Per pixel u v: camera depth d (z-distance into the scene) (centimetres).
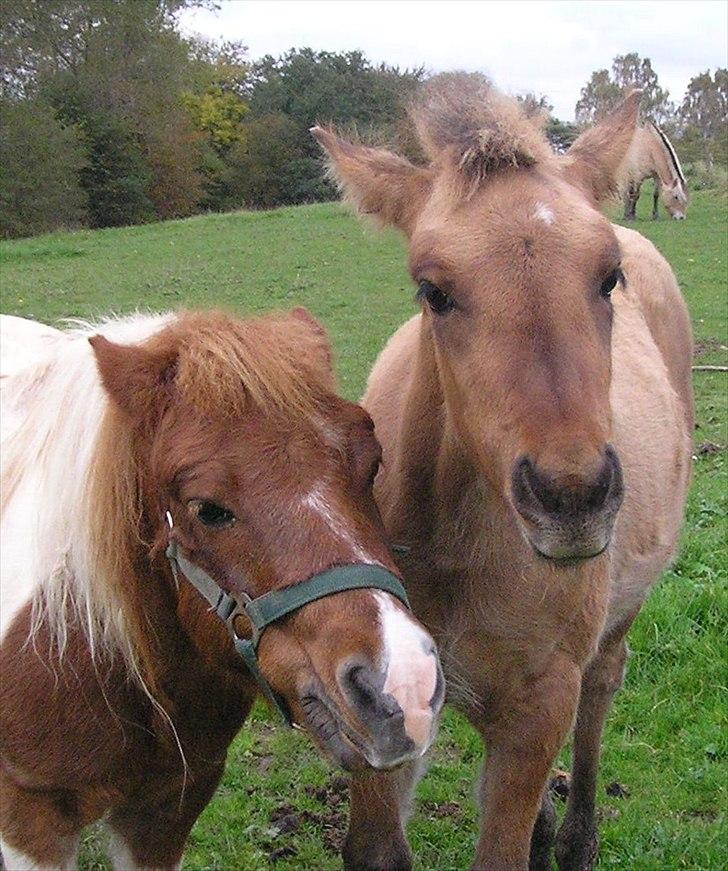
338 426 106
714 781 187
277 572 100
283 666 101
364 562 100
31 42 1678
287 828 175
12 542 133
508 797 133
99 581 115
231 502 102
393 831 138
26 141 1480
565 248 109
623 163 134
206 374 105
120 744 120
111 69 1731
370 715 93
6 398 158
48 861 122
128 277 729
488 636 131
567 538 102
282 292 661
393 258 774
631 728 205
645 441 163
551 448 102
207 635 111
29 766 119
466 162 117
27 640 120
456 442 125
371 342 525
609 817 182
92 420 117
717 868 167
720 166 1580
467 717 138
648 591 178
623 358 168
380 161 134
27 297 657
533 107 133
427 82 134
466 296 111
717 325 555
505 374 107
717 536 277
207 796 135
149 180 1773
